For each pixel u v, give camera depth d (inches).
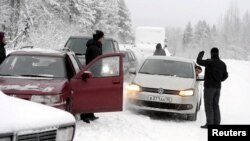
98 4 2271.2
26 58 371.2
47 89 322.3
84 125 367.6
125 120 406.0
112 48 619.8
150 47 1167.0
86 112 358.6
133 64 670.5
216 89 408.5
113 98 362.9
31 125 178.5
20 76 350.9
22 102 201.5
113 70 364.8
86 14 1729.8
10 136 170.7
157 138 350.6
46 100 317.7
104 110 361.7
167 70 476.7
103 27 2325.3
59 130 194.7
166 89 429.1
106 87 360.8
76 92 353.4
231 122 447.8
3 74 354.6
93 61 360.2
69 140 203.3
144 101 432.5
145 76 457.1
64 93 329.7
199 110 524.7
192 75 469.4
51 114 195.8
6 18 1106.1
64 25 1362.0
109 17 2635.3
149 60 495.8
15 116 179.8
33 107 197.6
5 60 371.2
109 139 327.9
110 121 395.9
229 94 732.0
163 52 770.2
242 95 730.2
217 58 411.2
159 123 412.8
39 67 363.3
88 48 410.3
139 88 435.5
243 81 1042.1
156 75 463.5
